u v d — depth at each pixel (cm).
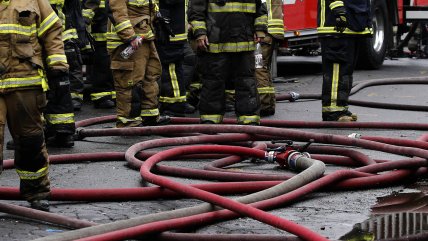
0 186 727
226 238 566
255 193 659
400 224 631
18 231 609
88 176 798
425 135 896
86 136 982
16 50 624
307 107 1295
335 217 653
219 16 995
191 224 592
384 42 1881
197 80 1264
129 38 992
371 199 711
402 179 762
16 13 624
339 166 845
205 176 761
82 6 1223
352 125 1047
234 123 1041
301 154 805
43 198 660
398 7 2008
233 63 1016
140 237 564
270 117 1191
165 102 1149
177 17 1134
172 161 872
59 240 539
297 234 547
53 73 648
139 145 848
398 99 1390
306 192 685
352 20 1094
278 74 1798
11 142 958
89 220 643
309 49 1928
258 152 826
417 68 1914
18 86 626
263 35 1011
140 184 766
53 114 945
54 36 645
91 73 1379
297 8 1648
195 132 918
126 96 1024
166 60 1134
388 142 868
